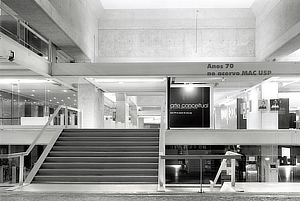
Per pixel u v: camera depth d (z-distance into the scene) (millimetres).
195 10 20672
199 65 15141
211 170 8688
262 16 19281
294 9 14141
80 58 18953
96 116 20078
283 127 17734
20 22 11938
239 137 15891
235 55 21109
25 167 10820
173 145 16531
